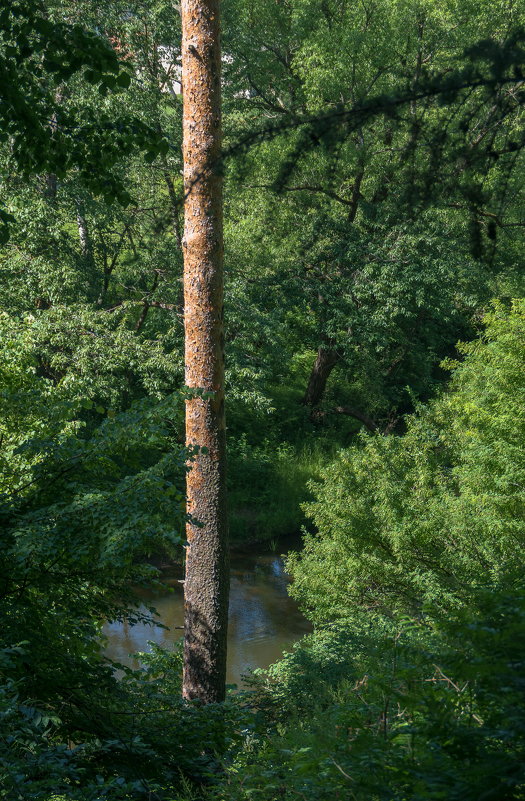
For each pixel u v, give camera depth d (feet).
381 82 82.07
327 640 39.11
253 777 13.85
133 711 25.04
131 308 90.99
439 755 9.82
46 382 34.53
